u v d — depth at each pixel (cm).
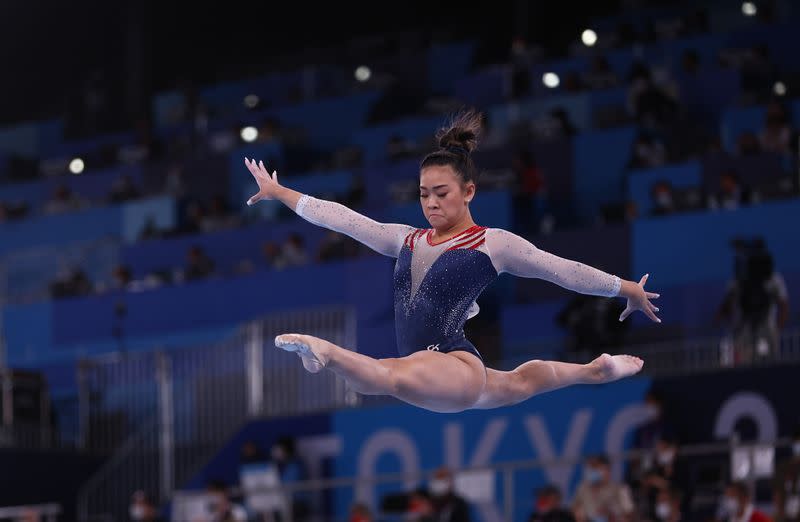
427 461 4556
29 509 4709
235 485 4856
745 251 4369
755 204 4725
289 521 4450
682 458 3884
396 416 4644
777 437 3966
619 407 4244
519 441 4400
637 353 4525
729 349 4303
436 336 1694
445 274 1698
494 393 1684
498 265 1712
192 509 4588
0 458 4953
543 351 4831
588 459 3791
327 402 4928
